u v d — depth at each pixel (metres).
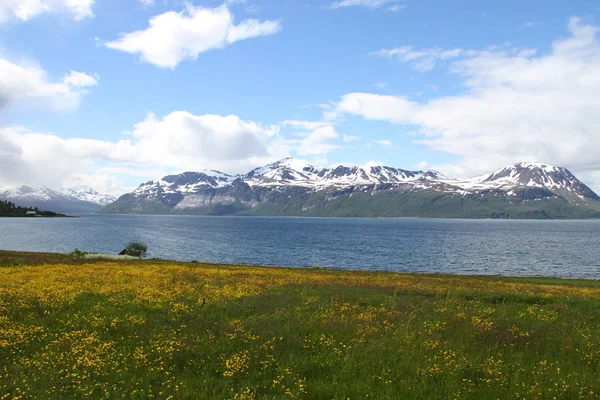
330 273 51.22
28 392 9.35
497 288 36.88
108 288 25.19
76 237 153.62
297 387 10.04
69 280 28.66
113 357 12.06
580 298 30.91
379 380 10.84
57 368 11.05
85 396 9.28
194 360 12.20
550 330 17.38
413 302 25.48
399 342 14.59
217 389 10.01
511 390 10.32
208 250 116.00
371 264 89.31
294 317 18.45
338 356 12.76
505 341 15.45
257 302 22.53
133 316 17.25
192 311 19.64
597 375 11.88
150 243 136.75
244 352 12.70
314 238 171.38
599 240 172.75
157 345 13.25
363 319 18.38
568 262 96.25
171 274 36.97
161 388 9.98
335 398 9.44
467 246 138.75
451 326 17.66
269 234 197.88
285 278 38.81
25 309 18.44
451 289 33.88
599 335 17.06
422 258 101.62
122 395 9.36
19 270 34.53
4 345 12.62
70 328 15.43
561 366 12.64
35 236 152.88
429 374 11.27
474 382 11.07
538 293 33.47
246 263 87.50
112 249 112.00
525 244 149.50
